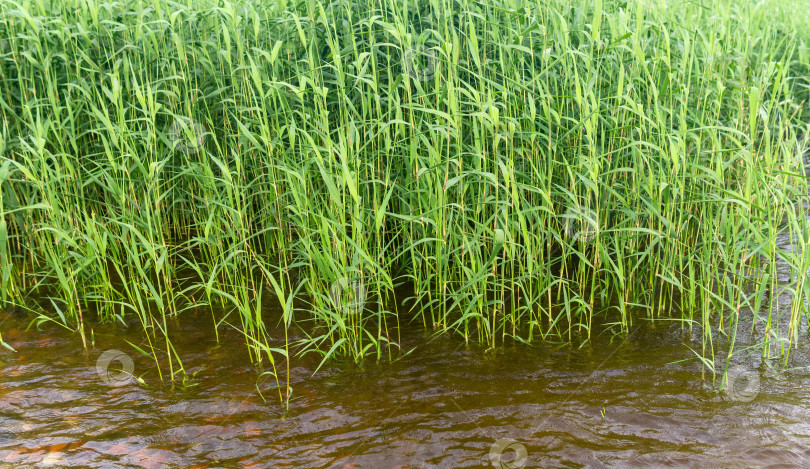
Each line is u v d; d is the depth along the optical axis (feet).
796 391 8.26
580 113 10.94
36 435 7.72
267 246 13.80
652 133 11.66
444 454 7.16
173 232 15.78
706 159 12.84
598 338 10.25
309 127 12.54
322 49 13.84
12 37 12.69
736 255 9.74
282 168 10.03
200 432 7.76
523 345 10.12
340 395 8.64
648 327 10.59
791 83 20.01
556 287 12.43
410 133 11.41
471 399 8.41
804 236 9.42
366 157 11.88
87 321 11.42
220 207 12.62
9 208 13.32
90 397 8.68
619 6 13.26
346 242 10.73
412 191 11.05
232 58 13.83
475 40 10.35
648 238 12.54
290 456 7.21
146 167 13.14
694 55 13.01
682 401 8.14
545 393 8.50
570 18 13.14
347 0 13.04
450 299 11.87
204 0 14.11
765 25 16.17
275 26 13.58
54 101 11.85
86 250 11.34
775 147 13.69
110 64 13.92
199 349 10.23
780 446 7.04
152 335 10.78
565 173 12.00
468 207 11.98
